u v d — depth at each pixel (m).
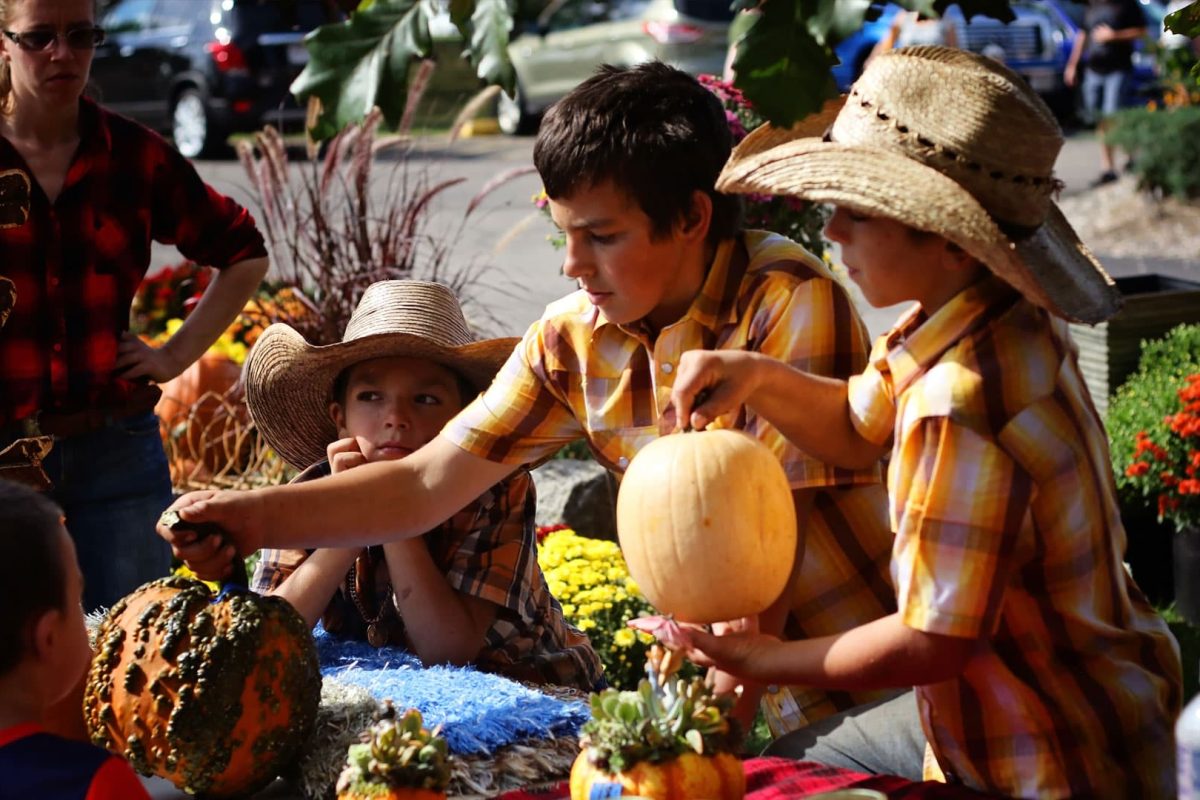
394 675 3.17
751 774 2.61
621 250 2.81
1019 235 2.43
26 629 2.37
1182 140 14.36
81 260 4.21
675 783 2.26
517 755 2.79
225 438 6.56
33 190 4.09
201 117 18.61
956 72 2.35
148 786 2.73
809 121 2.79
